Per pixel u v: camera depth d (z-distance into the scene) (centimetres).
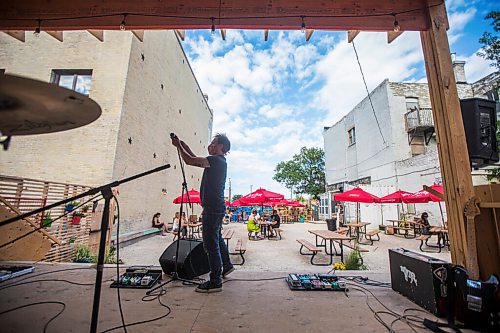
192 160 246
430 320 186
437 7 254
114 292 242
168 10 271
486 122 249
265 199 1048
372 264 595
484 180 863
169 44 1257
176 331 165
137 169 923
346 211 1672
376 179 1436
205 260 324
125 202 840
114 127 793
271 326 175
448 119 229
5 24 276
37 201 475
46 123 120
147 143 1007
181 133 1464
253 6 269
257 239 1053
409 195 928
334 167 1981
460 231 214
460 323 186
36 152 774
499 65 621
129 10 272
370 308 211
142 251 724
